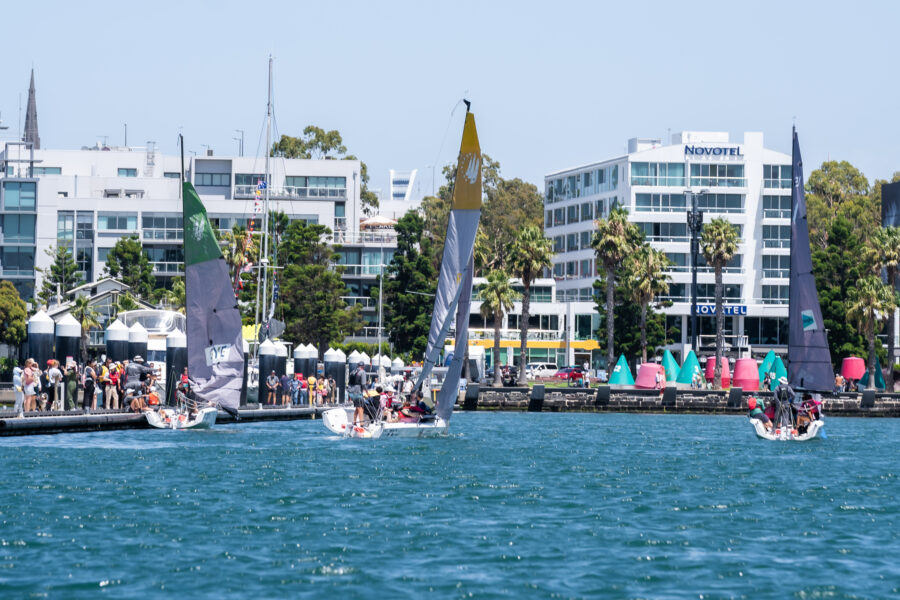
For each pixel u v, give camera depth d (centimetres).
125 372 13188
